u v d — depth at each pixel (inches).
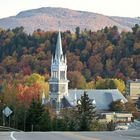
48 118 4630.9
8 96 6879.9
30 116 4608.8
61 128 4697.3
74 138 1713.8
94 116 6545.3
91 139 1660.9
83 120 4751.5
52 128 4626.0
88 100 6550.2
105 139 1657.2
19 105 6200.8
